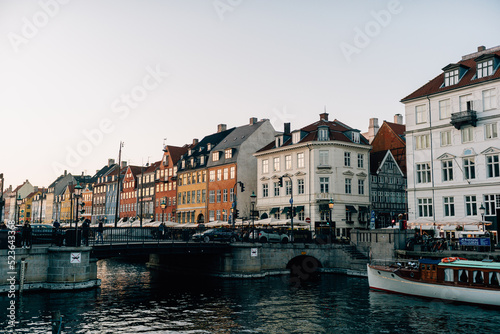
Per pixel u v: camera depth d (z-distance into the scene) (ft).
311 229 164.86
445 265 86.22
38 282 88.48
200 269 131.54
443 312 76.02
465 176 134.82
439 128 141.90
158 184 270.05
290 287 103.50
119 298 87.20
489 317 72.38
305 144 170.71
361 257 127.34
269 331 64.08
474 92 133.59
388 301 85.56
